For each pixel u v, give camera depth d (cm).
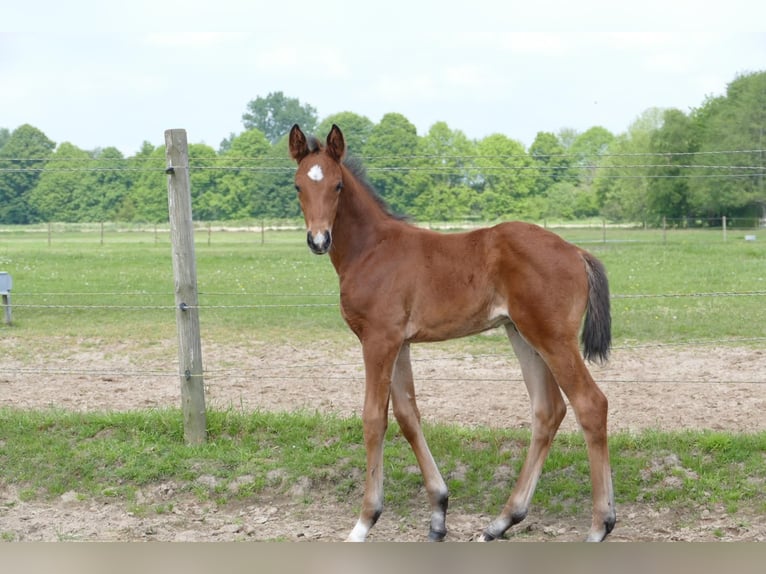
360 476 609
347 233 547
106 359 1015
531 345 509
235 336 1154
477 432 648
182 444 659
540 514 568
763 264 2023
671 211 4788
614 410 738
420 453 543
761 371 885
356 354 1024
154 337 1157
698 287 1596
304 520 569
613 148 6575
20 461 636
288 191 5088
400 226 552
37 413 706
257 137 5934
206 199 5106
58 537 537
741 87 5041
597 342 512
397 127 4769
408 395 546
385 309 529
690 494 558
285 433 663
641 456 598
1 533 544
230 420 679
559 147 6269
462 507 583
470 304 522
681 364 928
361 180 562
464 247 530
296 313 1345
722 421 693
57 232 4834
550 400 534
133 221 6112
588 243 2870
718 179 4475
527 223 525
